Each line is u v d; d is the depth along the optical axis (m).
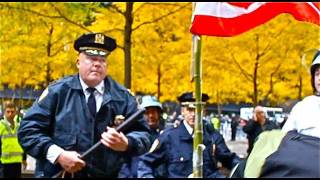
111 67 16.72
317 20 5.01
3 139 10.60
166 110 31.09
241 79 19.61
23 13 11.46
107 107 3.69
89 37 3.68
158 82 18.39
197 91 5.39
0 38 13.34
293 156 1.67
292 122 3.60
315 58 4.14
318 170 1.62
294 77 19.67
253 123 11.17
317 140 1.77
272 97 22.22
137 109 3.79
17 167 10.77
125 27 11.66
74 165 3.44
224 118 38.78
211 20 4.88
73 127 3.62
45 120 3.64
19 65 16.64
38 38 14.90
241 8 4.91
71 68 16.33
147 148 3.62
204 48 16.48
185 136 5.99
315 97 3.60
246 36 16.34
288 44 16.39
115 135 3.39
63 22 12.64
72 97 3.67
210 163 6.11
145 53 15.84
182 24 14.33
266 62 17.73
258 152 1.77
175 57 16.72
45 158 3.55
